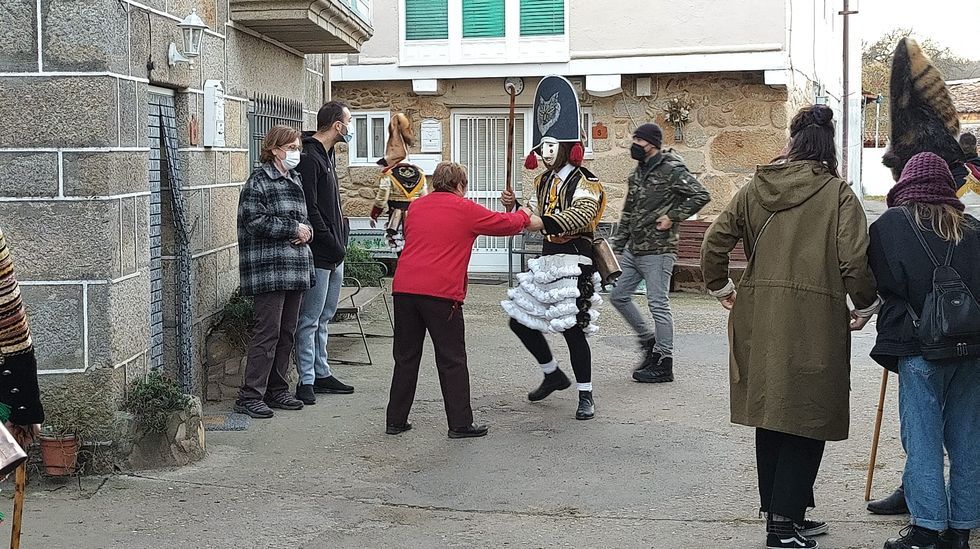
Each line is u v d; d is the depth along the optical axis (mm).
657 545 4652
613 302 8188
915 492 4371
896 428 6617
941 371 4332
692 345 9664
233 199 7766
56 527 4781
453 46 13930
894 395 7551
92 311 5406
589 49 13570
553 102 6859
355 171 14523
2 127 5320
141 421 5695
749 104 13266
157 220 6648
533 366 8719
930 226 4320
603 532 4828
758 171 4539
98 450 5488
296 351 7355
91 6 5281
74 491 5277
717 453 6145
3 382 3027
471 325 10766
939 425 4371
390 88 14406
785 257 4402
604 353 9344
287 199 6762
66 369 5422
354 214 14602
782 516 4445
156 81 6176
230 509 5090
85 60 5305
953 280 4246
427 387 7910
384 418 6926
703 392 7746
